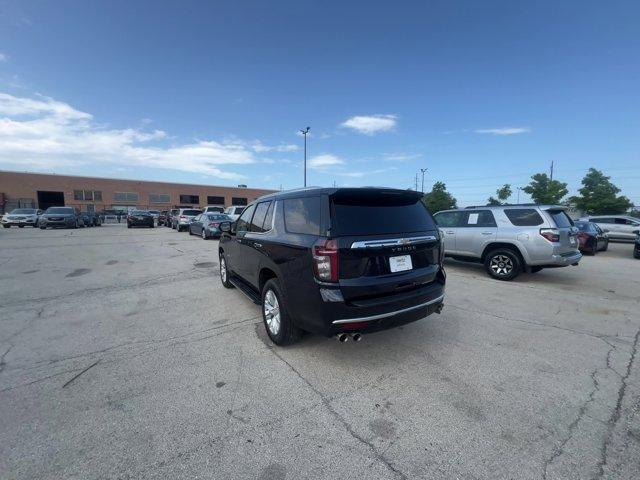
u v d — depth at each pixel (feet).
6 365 11.30
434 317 15.98
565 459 7.13
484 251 25.05
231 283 20.35
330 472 6.82
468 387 9.91
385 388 9.87
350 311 9.96
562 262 22.31
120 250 41.32
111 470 6.84
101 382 10.22
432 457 7.21
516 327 14.69
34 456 7.20
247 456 7.24
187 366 11.23
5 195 160.76
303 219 11.37
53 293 20.66
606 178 111.24
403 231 11.50
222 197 228.43
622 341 13.20
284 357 11.84
